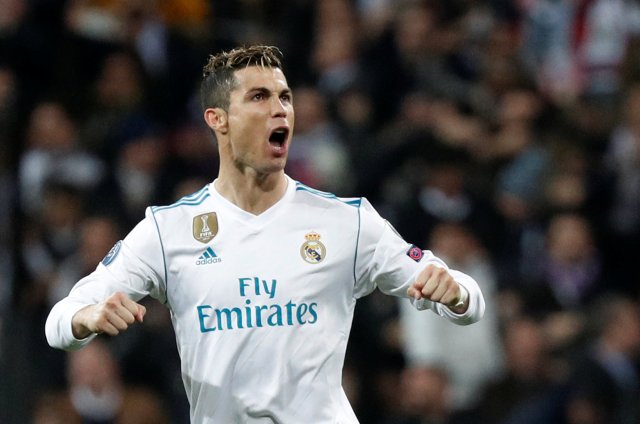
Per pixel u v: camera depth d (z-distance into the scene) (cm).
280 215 1475
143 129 3681
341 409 1465
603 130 3622
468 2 4116
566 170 3428
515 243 3272
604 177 3416
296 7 4156
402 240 1491
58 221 3203
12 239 3259
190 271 1459
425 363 2852
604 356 2862
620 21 3966
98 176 3412
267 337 1441
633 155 3475
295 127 3572
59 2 3962
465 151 3375
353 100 3719
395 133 3562
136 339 2959
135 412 2888
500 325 2994
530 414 2817
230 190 1486
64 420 2869
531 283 3088
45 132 3466
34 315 3106
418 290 1381
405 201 3206
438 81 3822
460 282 1448
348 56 3922
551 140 3559
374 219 1488
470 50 3944
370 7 4131
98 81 3878
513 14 4119
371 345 3003
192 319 1459
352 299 1487
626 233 3272
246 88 1463
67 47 3894
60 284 3072
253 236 1465
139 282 1463
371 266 1478
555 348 2986
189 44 3975
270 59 1480
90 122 3728
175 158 3609
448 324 2880
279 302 1446
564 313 3059
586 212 3353
